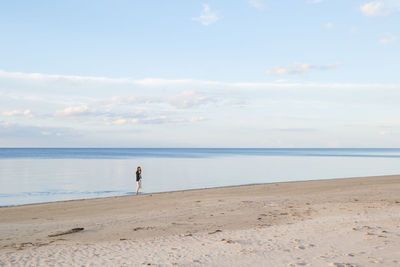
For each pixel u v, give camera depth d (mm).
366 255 7684
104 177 39125
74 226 12711
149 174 43625
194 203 17906
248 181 36000
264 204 17062
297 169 53312
